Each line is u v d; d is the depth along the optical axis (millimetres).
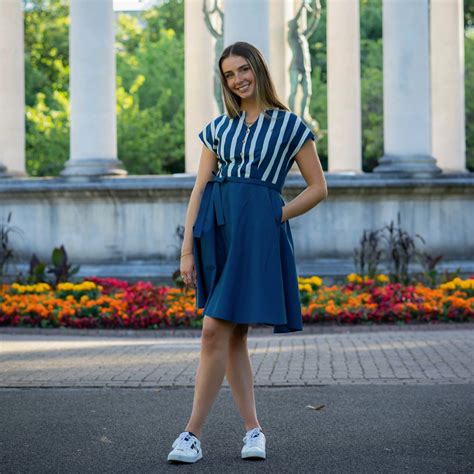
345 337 21297
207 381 9461
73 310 24000
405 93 33094
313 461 9500
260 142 9398
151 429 11172
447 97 38844
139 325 23578
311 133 9570
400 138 33094
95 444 10391
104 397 13438
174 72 75312
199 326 23531
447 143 38844
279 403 12828
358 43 39906
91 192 32125
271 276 9289
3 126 37094
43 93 73500
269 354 18047
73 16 33406
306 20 33094
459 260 32562
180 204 32250
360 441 10430
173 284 31578
